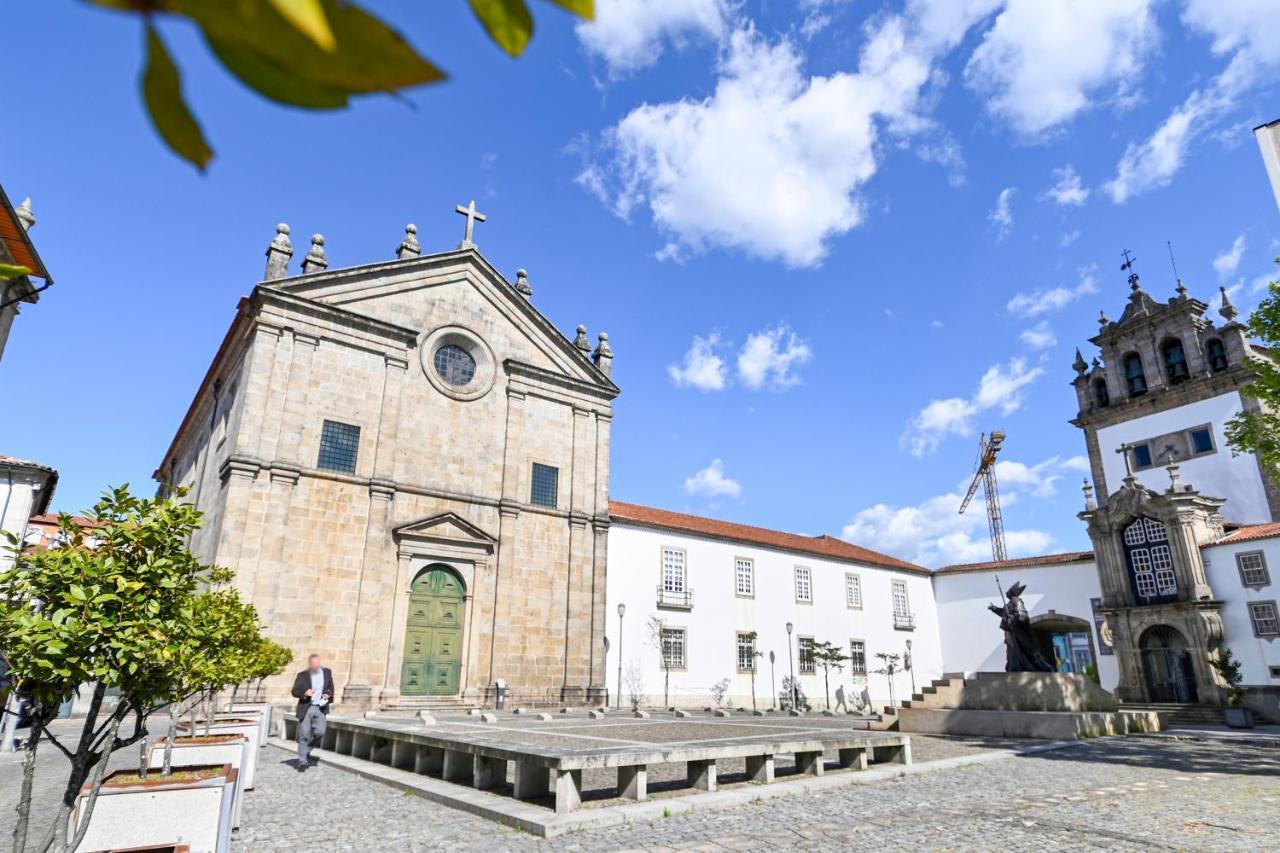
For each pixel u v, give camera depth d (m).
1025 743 17.36
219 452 26.12
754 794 9.84
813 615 38.31
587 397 31.77
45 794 11.27
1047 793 10.50
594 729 17.77
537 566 28.27
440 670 25.14
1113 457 39.53
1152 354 38.62
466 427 28.00
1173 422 37.28
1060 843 7.61
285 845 7.68
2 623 4.89
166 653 5.32
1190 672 30.28
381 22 0.50
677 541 34.44
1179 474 35.56
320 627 22.98
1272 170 7.18
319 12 0.49
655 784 11.18
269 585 22.38
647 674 31.47
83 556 5.23
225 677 10.55
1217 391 35.69
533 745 10.59
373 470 25.23
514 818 8.41
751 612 35.97
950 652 42.66
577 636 28.41
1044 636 38.81
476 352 29.38
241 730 11.18
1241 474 34.12
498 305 30.25
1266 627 28.33
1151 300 39.31
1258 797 10.30
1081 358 42.31
